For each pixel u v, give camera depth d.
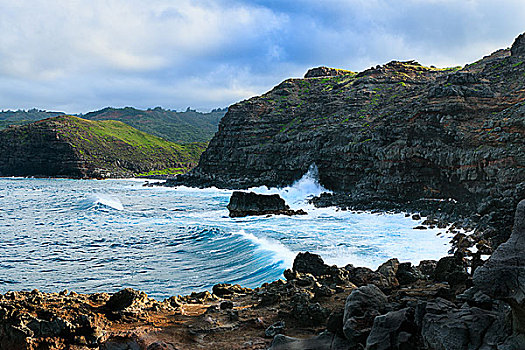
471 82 57.50
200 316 11.88
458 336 6.84
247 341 9.84
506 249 6.80
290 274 16.11
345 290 14.14
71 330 9.75
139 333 10.29
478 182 46.47
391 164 57.12
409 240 31.66
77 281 21.69
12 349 9.30
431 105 55.44
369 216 46.34
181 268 23.88
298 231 36.50
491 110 53.41
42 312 10.24
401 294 10.80
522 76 58.25
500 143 44.47
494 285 6.49
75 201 65.94
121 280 21.69
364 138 66.75
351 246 29.39
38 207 58.56
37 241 32.44
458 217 39.56
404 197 54.81
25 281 21.75
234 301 14.31
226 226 39.59
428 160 53.66
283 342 9.09
